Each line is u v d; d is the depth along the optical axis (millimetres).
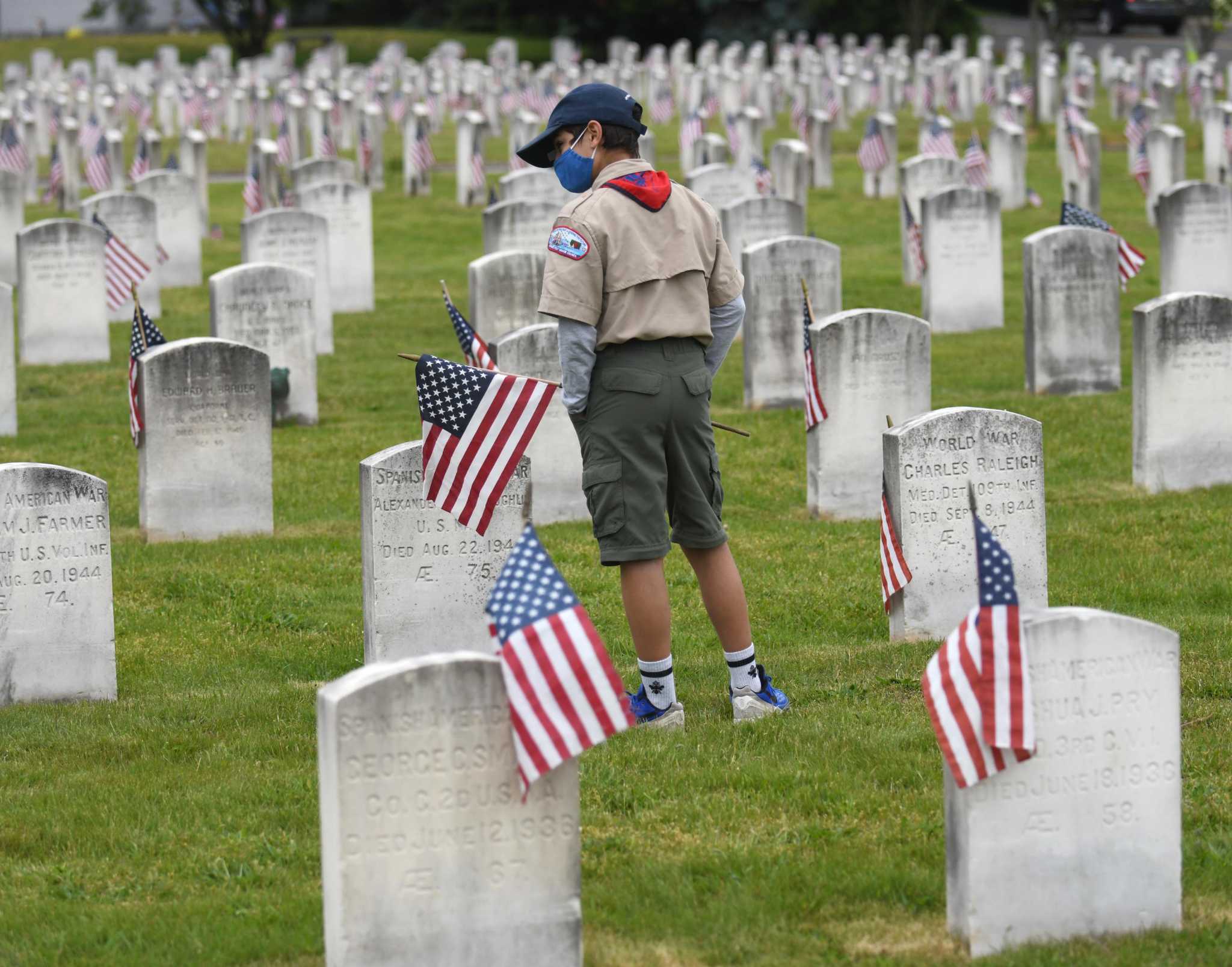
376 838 9039
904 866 10945
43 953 10016
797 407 28703
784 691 14828
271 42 119375
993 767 9555
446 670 9078
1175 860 9945
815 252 28328
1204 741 13344
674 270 12594
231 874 11148
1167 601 17781
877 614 17656
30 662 15078
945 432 16172
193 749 13789
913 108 84812
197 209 43000
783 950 9891
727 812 11969
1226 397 22797
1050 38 78625
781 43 103188
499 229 35750
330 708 8938
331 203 38625
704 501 13195
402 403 29828
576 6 118188
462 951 9242
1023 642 9500
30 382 31734
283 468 25000
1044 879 9766
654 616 13273
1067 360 28766
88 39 123500
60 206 54781
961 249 35188
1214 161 55281
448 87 86062
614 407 12680
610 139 12906
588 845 11445
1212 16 88062
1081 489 23109
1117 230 48406
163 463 21047
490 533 15617
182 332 36188
